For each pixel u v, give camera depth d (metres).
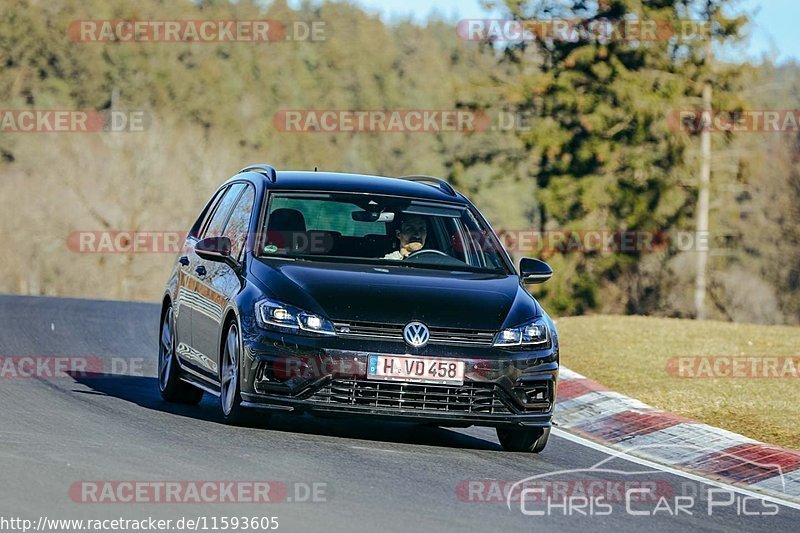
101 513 21.86
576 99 146.38
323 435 31.78
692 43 149.50
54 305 69.25
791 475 31.84
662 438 35.94
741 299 190.25
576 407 40.91
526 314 31.86
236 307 31.58
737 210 160.50
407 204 35.62
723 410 40.84
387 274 32.38
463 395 30.41
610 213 149.25
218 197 39.22
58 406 34.19
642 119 145.62
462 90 153.50
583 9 149.75
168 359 37.91
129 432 30.20
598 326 63.16
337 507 23.44
